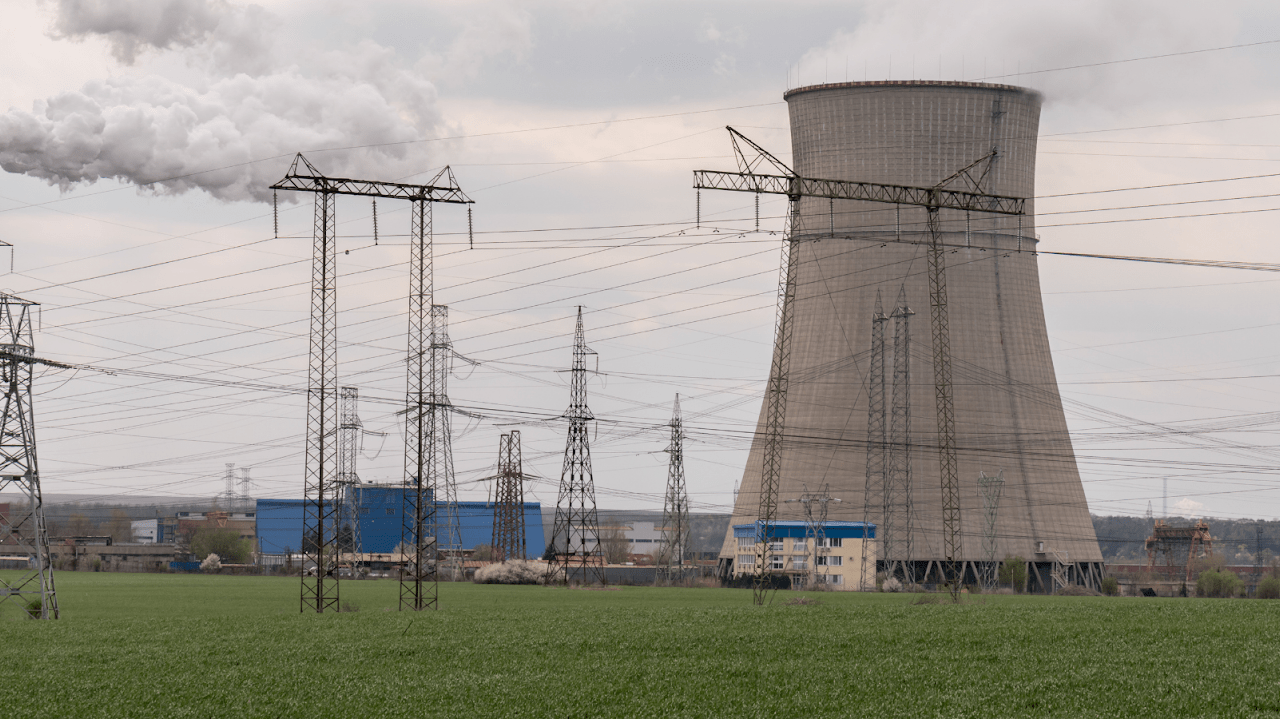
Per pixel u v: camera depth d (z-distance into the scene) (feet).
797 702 112.57
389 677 132.98
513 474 488.02
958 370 497.87
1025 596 320.70
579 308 422.41
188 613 247.91
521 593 345.92
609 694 119.03
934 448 497.05
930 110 498.69
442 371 416.87
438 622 202.69
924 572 491.72
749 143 263.90
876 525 486.38
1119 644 147.23
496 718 108.78
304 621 211.82
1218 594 490.90
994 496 475.31
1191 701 108.37
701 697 116.37
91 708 117.60
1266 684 116.26
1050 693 113.60
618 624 190.90
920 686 119.55
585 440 426.92
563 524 444.55
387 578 483.10
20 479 221.25
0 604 253.03
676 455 460.14
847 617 198.59
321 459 239.30
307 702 118.32
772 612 217.77
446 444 484.74
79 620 220.64
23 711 116.57
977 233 499.92
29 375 220.23
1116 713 104.47
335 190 234.17
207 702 119.44
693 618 202.80
